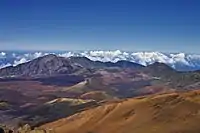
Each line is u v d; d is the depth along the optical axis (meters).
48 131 179.75
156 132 175.50
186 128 173.88
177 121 183.25
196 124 177.00
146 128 182.62
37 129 175.25
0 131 145.25
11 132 151.75
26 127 177.38
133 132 182.25
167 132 172.50
